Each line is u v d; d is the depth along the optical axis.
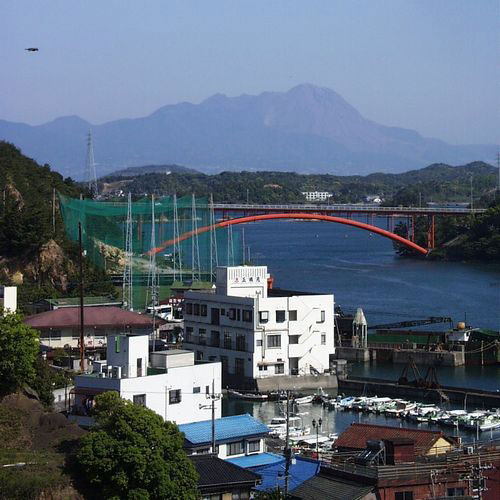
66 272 131.62
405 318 144.00
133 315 98.94
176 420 61.91
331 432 73.94
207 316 94.69
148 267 145.25
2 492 43.44
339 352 112.25
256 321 90.44
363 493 44.47
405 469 45.50
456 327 124.50
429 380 94.06
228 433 56.25
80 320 88.25
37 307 107.69
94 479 44.78
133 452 45.00
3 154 169.75
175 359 63.25
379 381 92.12
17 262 131.00
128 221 136.38
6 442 51.53
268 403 85.94
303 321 92.75
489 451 49.94
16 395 59.84
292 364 92.62
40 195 159.25
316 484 46.34
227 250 165.25
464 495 45.75
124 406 48.16
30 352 61.53
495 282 198.25
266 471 51.47
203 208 174.38
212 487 46.44
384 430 54.62
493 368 108.69
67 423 54.75
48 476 44.72
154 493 45.09
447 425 78.31
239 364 91.62
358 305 159.00
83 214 148.75
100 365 65.12
